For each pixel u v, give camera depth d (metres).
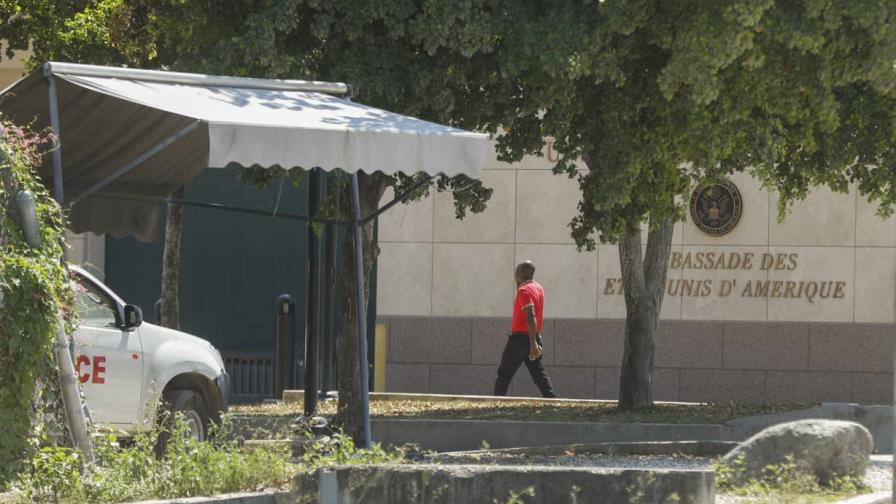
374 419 28.53
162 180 25.72
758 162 27.20
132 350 23.22
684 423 27.56
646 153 26.34
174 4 26.98
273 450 19.48
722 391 40.72
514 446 27.69
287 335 36.78
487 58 25.72
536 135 28.02
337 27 24.53
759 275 40.66
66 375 17.77
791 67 25.33
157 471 17.25
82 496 16.56
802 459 18.39
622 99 26.38
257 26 24.09
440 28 23.98
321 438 22.38
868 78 24.53
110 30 30.14
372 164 19.61
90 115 22.17
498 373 36.34
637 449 24.17
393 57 25.22
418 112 25.89
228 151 18.77
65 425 17.89
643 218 27.94
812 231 40.53
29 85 20.78
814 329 40.34
